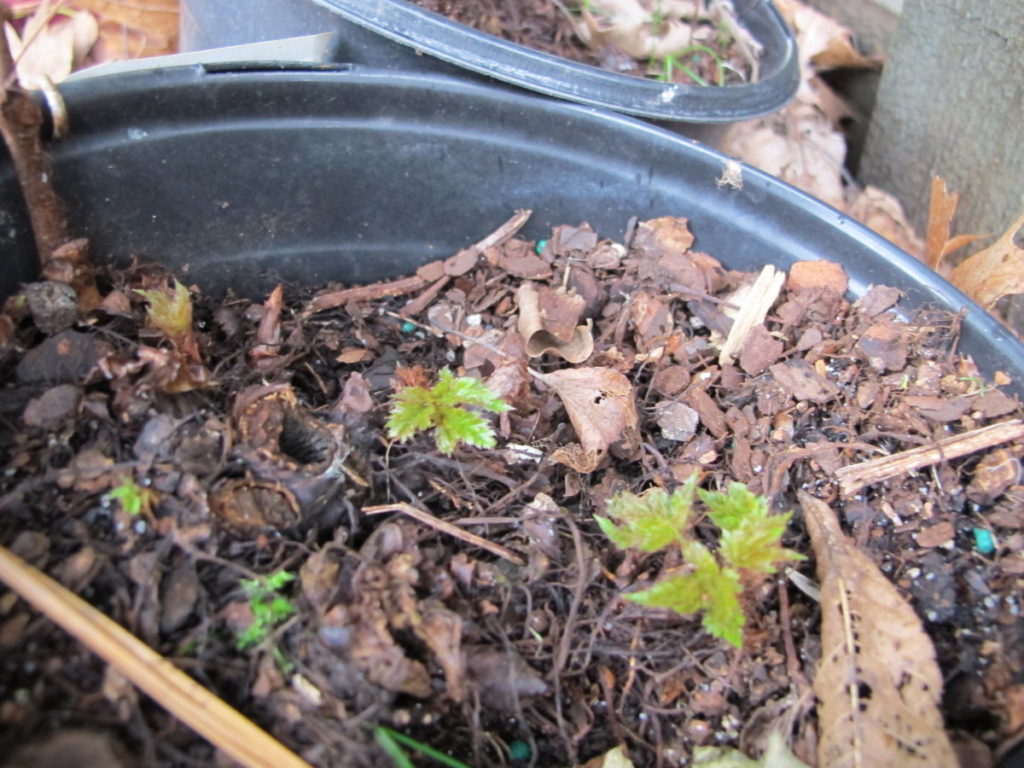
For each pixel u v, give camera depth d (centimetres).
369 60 27
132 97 22
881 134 36
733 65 33
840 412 23
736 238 26
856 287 25
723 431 23
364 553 18
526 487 21
